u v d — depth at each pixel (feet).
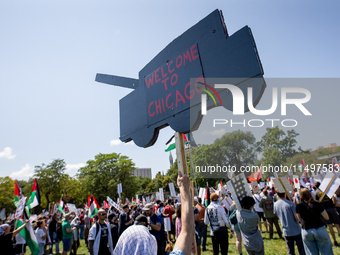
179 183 4.23
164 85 6.05
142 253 5.26
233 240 25.80
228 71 4.60
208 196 27.55
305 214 12.44
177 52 5.87
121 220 20.57
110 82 8.14
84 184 156.35
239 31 4.57
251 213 12.72
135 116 7.02
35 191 24.66
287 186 14.97
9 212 153.89
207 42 5.17
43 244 24.70
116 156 162.71
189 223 3.76
